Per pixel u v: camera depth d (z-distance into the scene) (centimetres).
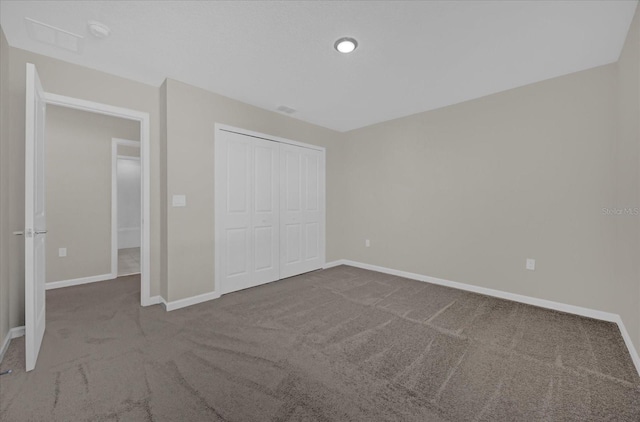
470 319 248
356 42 213
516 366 176
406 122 390
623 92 216
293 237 399
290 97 321
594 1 170
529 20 187
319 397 147
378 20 187
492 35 204
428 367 175
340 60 239
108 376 165
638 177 180
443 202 353
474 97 321
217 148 310
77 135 363
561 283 268
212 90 301
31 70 175
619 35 203
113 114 264
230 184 324
